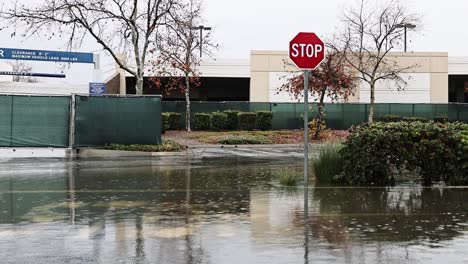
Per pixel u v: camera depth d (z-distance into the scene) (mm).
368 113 40875
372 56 38781
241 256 5895
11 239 6734
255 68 44750
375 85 44469
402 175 12492
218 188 11281
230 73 46125
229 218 7945
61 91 44188
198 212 8445
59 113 21391
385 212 8328
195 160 19531
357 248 6184
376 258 5785
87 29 24594
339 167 11805
